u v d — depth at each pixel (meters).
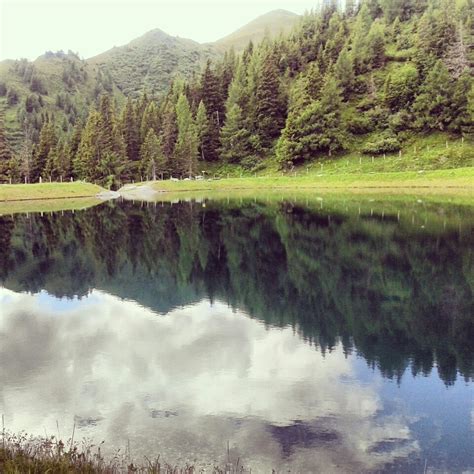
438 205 50.53
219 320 16.67
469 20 113.94
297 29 164.88
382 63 117.94
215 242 35.09
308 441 8.89
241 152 115.00
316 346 13.98
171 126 117.06
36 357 13.45
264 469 7.99
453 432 9.15
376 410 10.08
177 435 9.16
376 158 94.00
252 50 159.88
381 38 119.44
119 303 19.14
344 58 113.38
